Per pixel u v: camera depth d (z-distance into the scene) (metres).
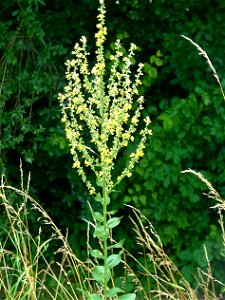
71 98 3.22
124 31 6.67
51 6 6.78
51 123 6.70
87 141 6.55
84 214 6.53
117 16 6.71
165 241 6.39
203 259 6.05
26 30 6.46
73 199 6.58
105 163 3.19
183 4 6.37
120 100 3.12
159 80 6.74
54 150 6.48
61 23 6.67
